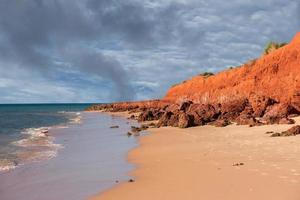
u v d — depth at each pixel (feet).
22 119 264.72
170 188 50.83
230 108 162.30
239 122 141.59
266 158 65.72
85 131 157.38
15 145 105.81
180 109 188.96
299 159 62.80
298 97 169.48
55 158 82.94
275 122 131.64
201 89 270.26
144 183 55.11
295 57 191.31
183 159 72.69
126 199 47.60
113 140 118.73
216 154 75.15
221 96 222.69
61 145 106.93
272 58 203.62
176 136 119.03
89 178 61.72
